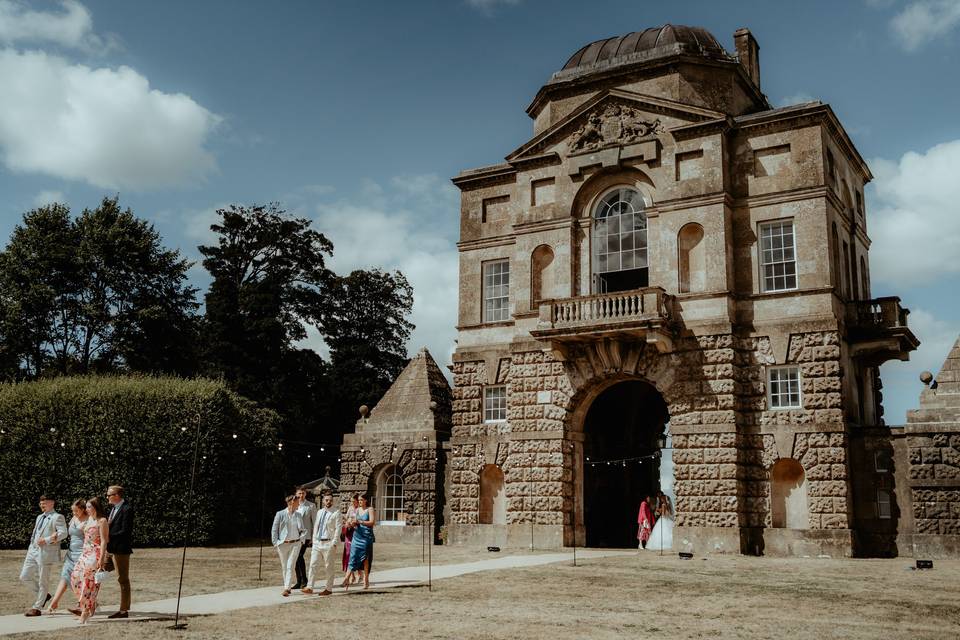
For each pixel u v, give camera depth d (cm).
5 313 4953
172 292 5525
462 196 3906
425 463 3781
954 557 2786
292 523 1792
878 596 1762
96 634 1306
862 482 2992
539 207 3578
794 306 3092
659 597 1736
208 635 1296
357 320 6731
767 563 2555
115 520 1497
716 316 3138
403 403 3994
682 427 3125
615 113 3462
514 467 3447
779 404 3073
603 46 3728
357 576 2147
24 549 3500
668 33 3594
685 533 3053
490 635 1291
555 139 3591
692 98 3388
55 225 5203
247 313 5775
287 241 6231
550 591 1828
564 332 3253
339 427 6391
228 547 3559
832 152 3344
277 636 1284
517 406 3484
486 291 3794
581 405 3428
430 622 1412
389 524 3831
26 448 3553
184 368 5484
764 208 3206
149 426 3594
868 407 3378
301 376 6003
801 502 2989
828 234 3092
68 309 5097
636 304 3167
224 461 3753
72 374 4972
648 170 3362
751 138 3272
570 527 3356
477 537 3509
